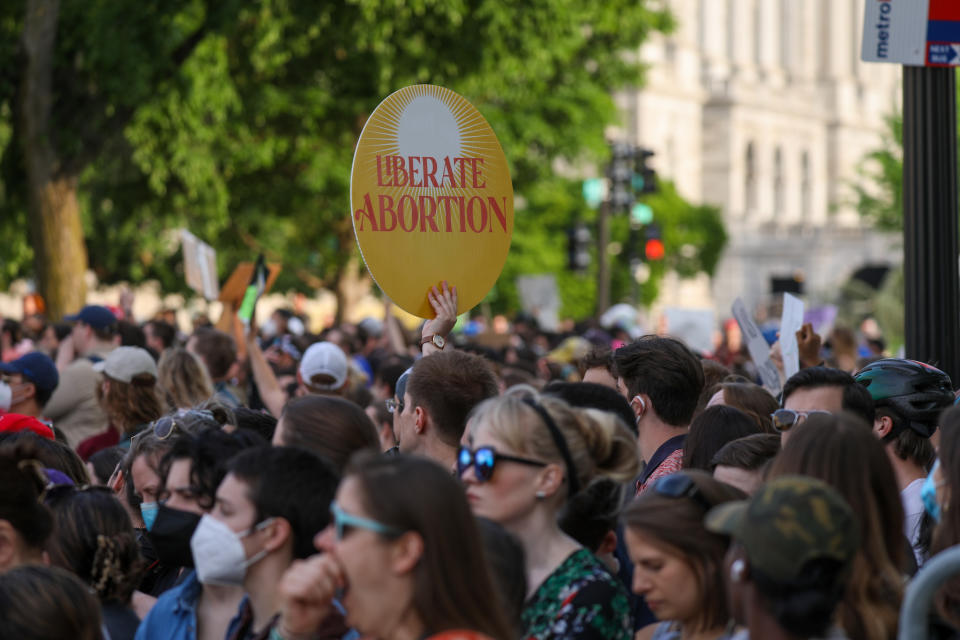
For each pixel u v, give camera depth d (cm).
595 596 390
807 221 9956
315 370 799
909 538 496
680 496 369
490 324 2303
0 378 834
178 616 415
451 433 516
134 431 768
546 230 5084
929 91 638
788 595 279
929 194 639
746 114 9694
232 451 436
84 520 443
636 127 8600
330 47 2559
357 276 3644
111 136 2025
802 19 10969
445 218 573
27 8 1897
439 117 574
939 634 354
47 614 358
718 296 9300
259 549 386
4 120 2127
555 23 2334
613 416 422
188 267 1327
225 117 2344
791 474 370
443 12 2222
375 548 306
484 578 311
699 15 9762
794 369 701
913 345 643
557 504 404
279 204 3153
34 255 1983
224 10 1928
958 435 375
